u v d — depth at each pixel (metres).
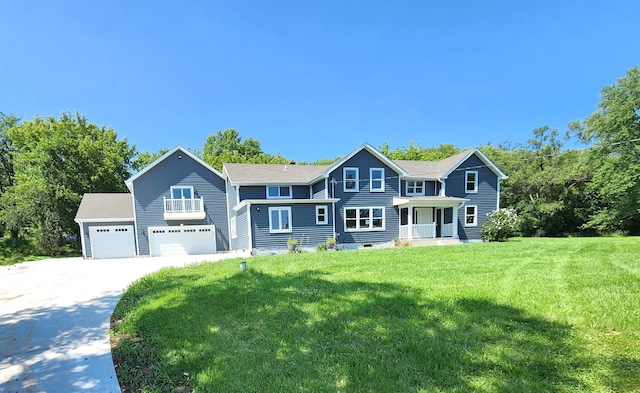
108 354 3.68
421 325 4.05
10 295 7.18
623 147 23.38
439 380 2.74
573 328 3.84
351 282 6.56
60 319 5.14
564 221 29.72
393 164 18.62
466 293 5.44
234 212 19.30
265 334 3.92
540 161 32.00
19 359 3.58
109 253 18.12
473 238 20.39
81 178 24.06
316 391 2.62
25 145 23.55
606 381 2.65
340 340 3.66
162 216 19.14
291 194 19.88
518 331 3.77
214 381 2.83
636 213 24.27
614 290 5.49
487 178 20.77
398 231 19.08
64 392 2.85
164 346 3.73
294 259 10.47
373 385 2.68
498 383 2.66
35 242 20.94
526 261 8.85
